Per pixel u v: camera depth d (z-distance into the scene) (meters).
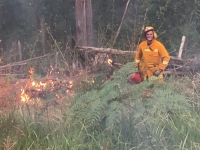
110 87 4.18
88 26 9.30
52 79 6.24
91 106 4.01
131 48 7.82
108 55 7.33
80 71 6.62
